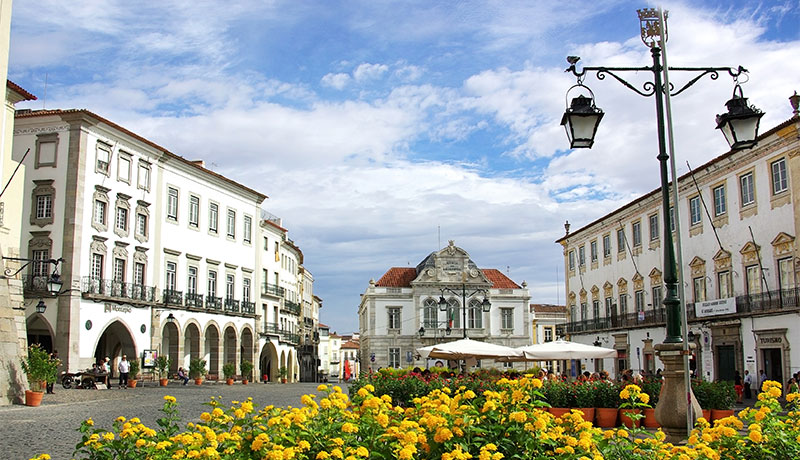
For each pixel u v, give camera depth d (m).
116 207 37.94
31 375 22.25
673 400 9.75
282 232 59.94
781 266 29.48
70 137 35.38
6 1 24.78
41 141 35.62
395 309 72.50
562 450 5.83
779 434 6.43
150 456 5.95
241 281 51.00
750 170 31.45
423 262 76.44
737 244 32.47
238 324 49.88
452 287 72.75
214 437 5.95
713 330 33.69
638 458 6.01
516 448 6.02
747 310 30.97
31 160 35.59
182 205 44.22
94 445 6.22
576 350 25.25
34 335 35.59
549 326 77.94
